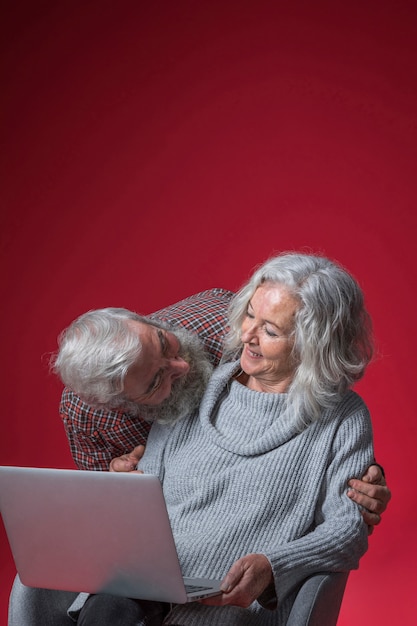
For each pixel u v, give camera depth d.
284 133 3.93
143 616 1.75
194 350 2.12
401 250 3.84
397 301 3.87
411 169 3.80
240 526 1.91
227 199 4.01
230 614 1.84
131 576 1.72
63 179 4.13
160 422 2.07
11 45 4.10
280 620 1.86
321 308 1.92
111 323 1.94
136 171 4.07
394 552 3.60
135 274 4.11
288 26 3.87
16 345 4.21
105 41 4.04
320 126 3.88
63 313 4.18
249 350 1.98
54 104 4.11
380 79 3.80
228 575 1.73
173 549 1.65
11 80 4.12
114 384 1.91
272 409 1.98
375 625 3.26
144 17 4.00
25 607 1.86
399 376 3.88
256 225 3.99
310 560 1.80
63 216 4.15
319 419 1.96
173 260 4.08
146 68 4.02
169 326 2.14
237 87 3.95
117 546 1.70
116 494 1.65
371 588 3.42
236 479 1.95
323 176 3.90
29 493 1.72
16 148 4.15
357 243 3.89
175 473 2.01
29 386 4.22
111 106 4.07
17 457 4.21
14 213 4.18
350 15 3.80
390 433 3.89
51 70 4.09
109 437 2.28
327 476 1.93
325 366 1.94
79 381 1.92
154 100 4.03
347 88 3.84
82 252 4.14
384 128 3.82
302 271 1.96
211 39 3.95
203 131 4.00
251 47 3.91
